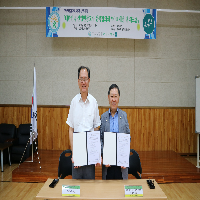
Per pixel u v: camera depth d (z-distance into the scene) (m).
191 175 3.72
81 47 5.25
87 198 1.65
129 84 5.30
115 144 1.90
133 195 1.67
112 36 5.05
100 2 5.22
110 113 2.34
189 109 5.29
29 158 4.49
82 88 1.94
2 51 5.28
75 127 2.02
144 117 5.23
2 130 4.90
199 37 5.38
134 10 5.03
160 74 5.34
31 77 5.29
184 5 5.34
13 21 5.26
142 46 5.30
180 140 5.28
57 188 1.83
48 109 5.21
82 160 1.86
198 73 5.38
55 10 4.98
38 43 5.26
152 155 4.80
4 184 3.60
